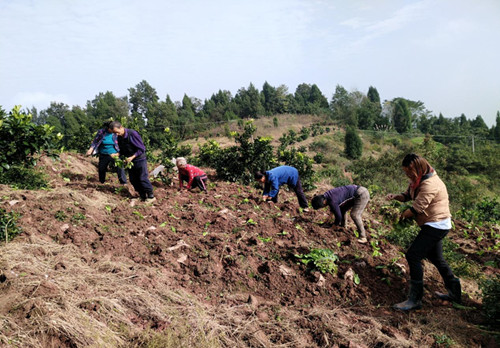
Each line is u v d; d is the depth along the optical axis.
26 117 5.85
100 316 2.84
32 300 2.72
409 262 3.54
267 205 6.41
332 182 17.23
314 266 4.10
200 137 58.91
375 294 3.79
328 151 37.28
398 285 4.00
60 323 2.58
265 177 5.88
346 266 4.19
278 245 4.56
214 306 3.34
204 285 3.65
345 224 5.34
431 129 75.19
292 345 2.93
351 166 28.95
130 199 6.12
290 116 71.12
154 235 4.49
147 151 12.48
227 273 3.84
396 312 3.51
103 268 3.54
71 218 4.50
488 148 42.28
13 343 2.35
